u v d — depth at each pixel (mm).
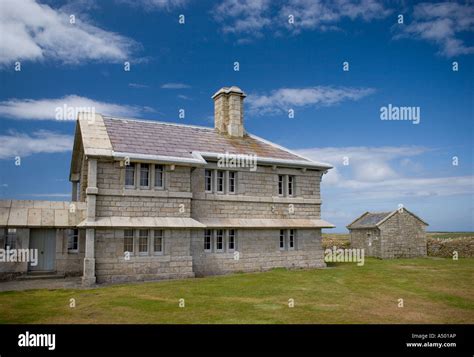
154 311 13000
